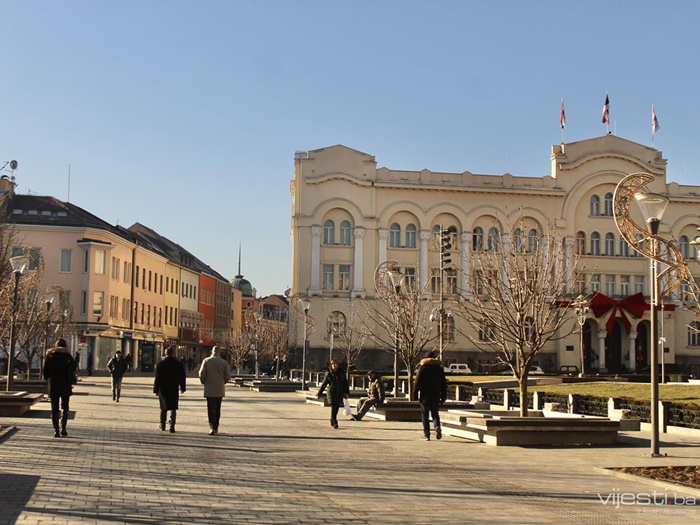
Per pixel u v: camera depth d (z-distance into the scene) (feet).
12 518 33.45
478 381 162.40
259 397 145.28
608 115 255.50
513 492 43.62
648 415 88.17
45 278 253.03
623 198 60.95
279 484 44.70
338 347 227.20
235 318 497.87
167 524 33.42
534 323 74.43
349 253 247.09
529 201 250.78
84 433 69.10
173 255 367.66
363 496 41.47
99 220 288.10
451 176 250.16
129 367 286.46
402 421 94.38
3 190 260.83
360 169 248.32
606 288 252.21
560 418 68.64
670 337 249.96
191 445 62.80
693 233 253.24
